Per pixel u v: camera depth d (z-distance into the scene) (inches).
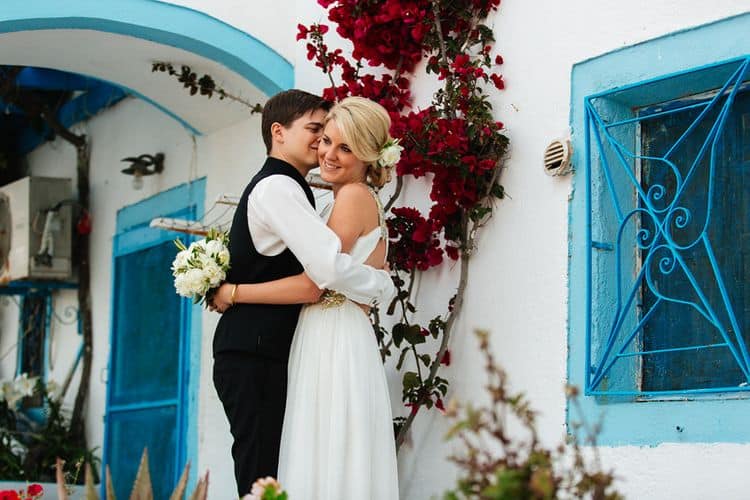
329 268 154.3
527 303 176.4
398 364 190.9
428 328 191.9
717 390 150.5
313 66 224.4
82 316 310.3
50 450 300.7
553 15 180.2
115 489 279.3
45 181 312.0
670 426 154.9
